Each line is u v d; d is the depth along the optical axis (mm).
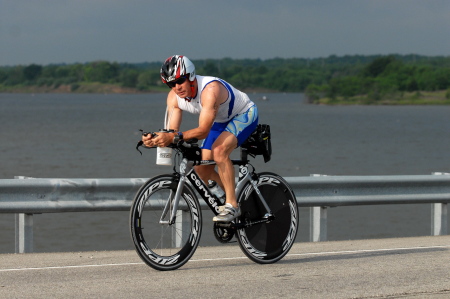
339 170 47438
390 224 25734
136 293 8445
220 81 9891
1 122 134875
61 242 21188
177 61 9680
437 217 15672
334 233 23984
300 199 14047
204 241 18031
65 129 107875
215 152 9961
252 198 10531
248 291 8609
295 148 69750
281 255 10750
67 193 12609
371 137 92312
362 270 10031
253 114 10164
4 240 21047
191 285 8930
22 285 8898
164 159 9648
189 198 10078
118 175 42062
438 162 55000
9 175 41969
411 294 8531
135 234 9680
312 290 8688
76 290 8609
